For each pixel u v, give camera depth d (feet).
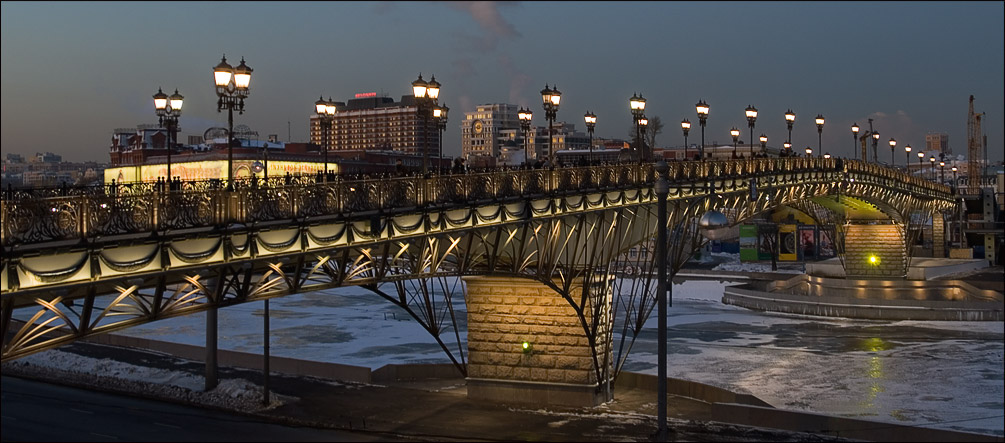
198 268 88.17
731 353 232.94
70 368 186.29
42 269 74.95
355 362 215.10
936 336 271.69
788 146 266.98
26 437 129.39
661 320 108.06
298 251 99.14
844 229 388.57
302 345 243.40
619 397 163.94
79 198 78.23
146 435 131.64
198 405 156.56
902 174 371.97
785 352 235.81
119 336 225.76
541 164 156.04
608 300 161.99
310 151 424.46
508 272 137.80
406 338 256.11
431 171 140.77
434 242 122.72
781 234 472.44
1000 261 467.11
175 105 112.78
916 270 385.29
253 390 160.76
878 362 220.84
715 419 145.69
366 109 640.17
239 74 100.68
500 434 135.74
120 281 81.41
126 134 468.34
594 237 158.92
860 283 372.58
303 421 143.23
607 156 439.63
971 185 610.65
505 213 133.18
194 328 277.64
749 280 416.87
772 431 138.62
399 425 141.08
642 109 170.09
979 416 161.27
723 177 200.03
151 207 83.92
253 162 330.13
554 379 156.66
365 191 109.19
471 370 161.17
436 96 125.29
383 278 113.60
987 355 233.14
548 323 156.97
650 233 177.06
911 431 131.44
